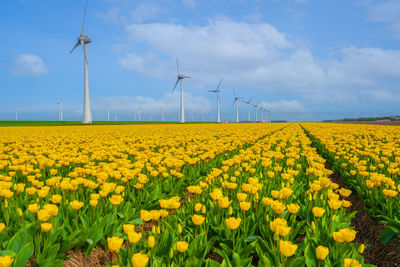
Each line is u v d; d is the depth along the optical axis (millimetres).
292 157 9133
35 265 3789
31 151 10633
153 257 3346
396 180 7016
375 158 8641
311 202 4812
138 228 5270
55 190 5898
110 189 5012
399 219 4773
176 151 10453
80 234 4141
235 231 4215
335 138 18469
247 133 23750
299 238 4898
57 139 17547
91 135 22469
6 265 2693
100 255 4316
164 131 30031
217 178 6848
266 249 3676
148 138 18812
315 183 5297
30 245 3404
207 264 3242
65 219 4336
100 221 4375
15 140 16797
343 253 3502
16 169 7121
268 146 11547
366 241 5441
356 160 8297
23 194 5855
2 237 3738
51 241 3818
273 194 4715
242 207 4047
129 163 8047
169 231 3984
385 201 5734
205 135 20922
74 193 5508
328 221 4426
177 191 6703
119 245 2846
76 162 8172
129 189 6277
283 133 23312
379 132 21656
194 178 7883
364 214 6391
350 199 7625
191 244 3627
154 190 6105
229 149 11484
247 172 7730
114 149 10883
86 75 67562
